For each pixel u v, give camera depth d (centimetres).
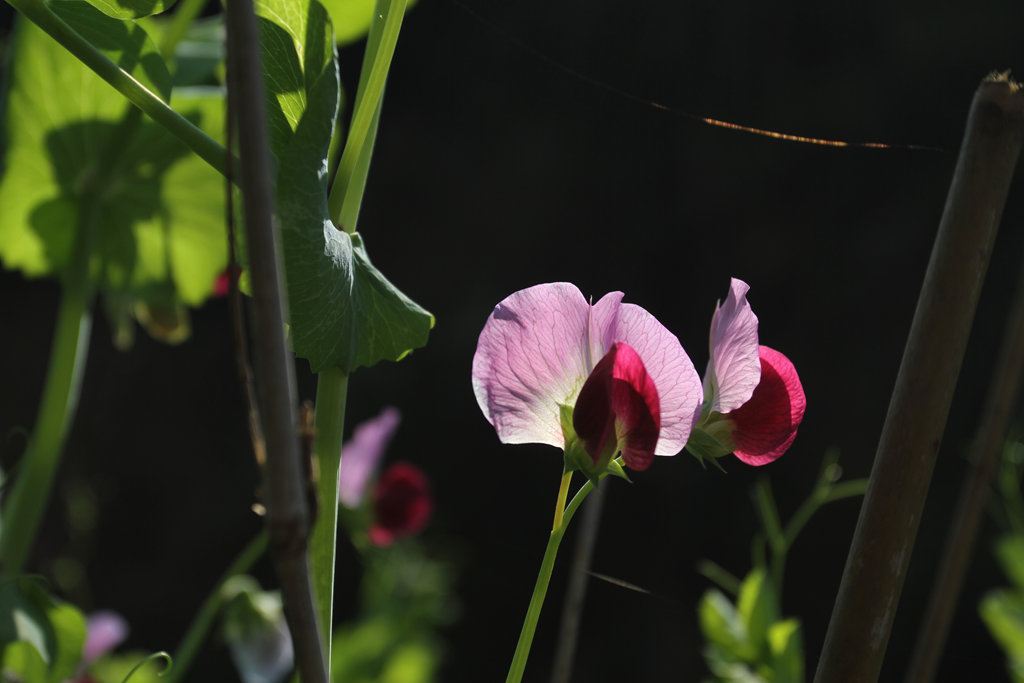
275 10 55
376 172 376
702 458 55
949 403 52
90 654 104
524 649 53
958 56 334
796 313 355
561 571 346
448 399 365
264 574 364
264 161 49
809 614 332
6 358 362
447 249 374
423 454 365
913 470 52
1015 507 87
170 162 79
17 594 63
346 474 108
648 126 361
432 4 351
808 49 348
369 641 158
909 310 341
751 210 358
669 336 54
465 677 345
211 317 388
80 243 77
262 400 49
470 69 369
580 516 169
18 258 83
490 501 362
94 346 377
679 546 353
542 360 54
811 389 348
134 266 86
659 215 364
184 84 79
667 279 365
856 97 345
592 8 354
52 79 74
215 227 85
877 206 347
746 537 344
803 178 353
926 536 321
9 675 62
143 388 379
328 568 55
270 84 55
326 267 54
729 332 54
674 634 345
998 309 325
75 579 187
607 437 53
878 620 52
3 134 75
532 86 367
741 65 350
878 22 342
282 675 84
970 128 52
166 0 56
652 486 357
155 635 358
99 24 57
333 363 55
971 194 52
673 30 352
